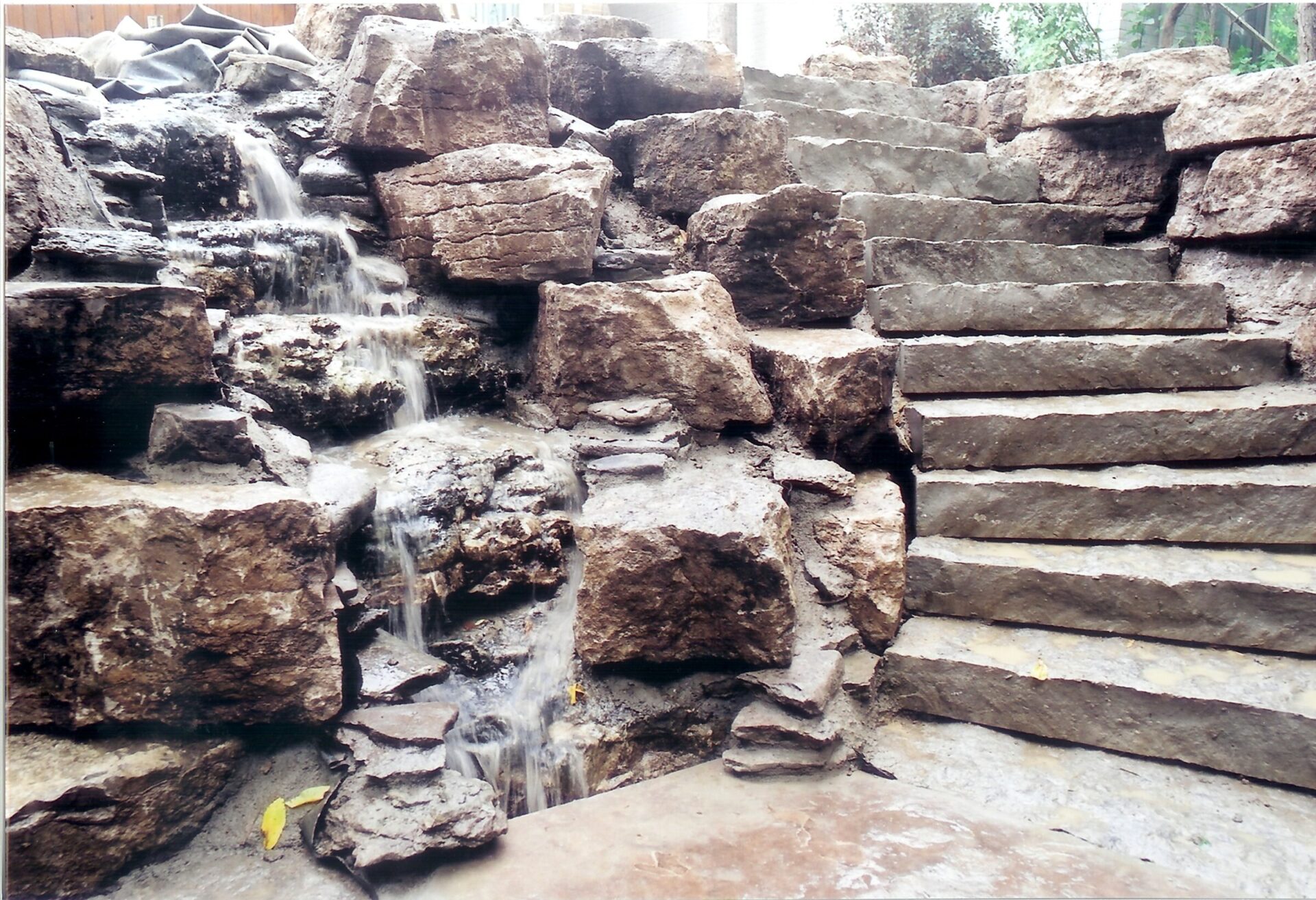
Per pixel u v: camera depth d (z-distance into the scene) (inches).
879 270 185.2
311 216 180.5
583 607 130.3
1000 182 231.9
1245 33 309.1
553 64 217.8
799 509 146.0
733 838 112.5
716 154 192.4
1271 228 182.1
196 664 105.3
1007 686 130.6
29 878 93.7
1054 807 117.5
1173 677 125.7
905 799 120.8
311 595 110.3
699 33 384.8
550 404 161.5
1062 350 167.0
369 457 140.3
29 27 252.8
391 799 106.9
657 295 154.5
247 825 110.4
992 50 329.7
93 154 157.2
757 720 127.1
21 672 99.1
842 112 232.2
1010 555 144.3
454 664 131.5
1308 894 101.3
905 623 144.6
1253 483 143.7
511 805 120.6
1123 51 319.0
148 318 112.4
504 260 164.2
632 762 129.5
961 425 154.5
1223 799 116.5
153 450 114.5
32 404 106.6
